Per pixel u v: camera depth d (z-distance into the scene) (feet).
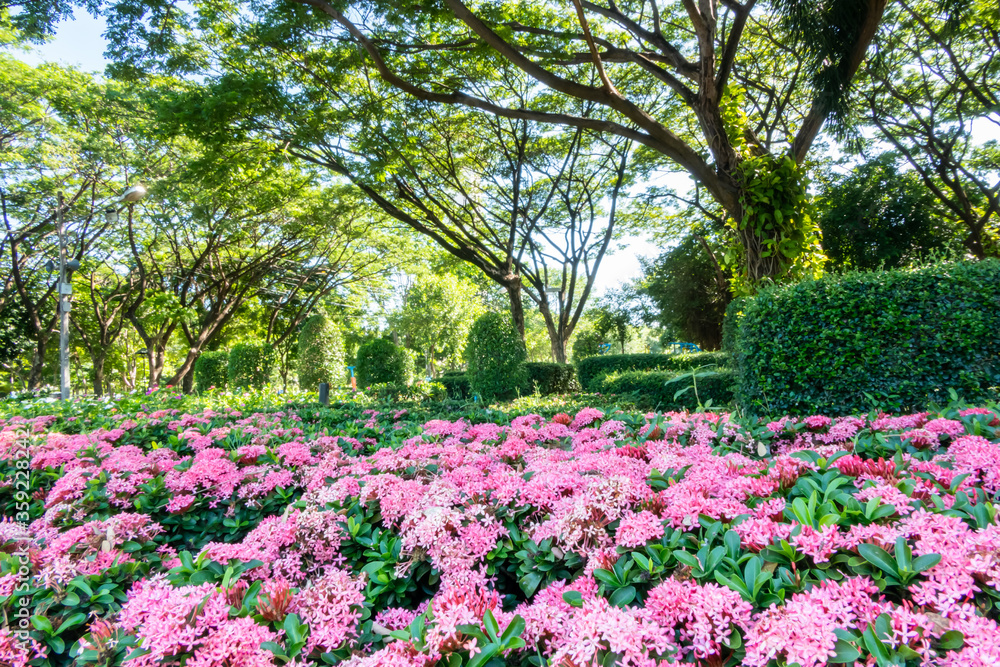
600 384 35.63
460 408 20.75
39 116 51.85
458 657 3.85
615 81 46.55
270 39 32.55
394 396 36.27
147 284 71.82
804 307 16.51
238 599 4.75
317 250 75.15
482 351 37.93
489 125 51.03
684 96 28.76
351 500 6.95
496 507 6.01
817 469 6.36
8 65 48.60
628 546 4.75
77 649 4.49
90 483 8.66
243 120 35.83
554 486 6.10
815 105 27.86
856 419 9.34
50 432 13.71
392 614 5.03
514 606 5.39
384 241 74.02
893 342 15.46
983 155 53.21
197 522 8.68
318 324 52.31
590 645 3.54
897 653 3.22
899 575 3.86
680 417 10.44
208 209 56.49
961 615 3.38
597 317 104.58
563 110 49.57
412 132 45.03
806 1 24.34
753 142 32.01
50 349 75.92
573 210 62.08
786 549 4.19
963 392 14.61
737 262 30.19
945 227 53.11
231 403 29.40
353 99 40.16
